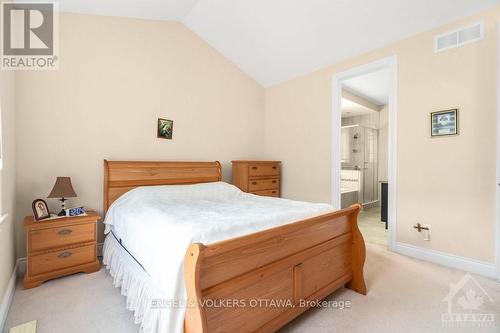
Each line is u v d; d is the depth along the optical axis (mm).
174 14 3096
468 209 2330
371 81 4254
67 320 1620
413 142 2668
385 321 1617
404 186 2750
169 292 1197
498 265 2152
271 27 3047
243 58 3807
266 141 4395
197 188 2953
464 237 2357
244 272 1284
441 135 2475
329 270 1819
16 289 2016
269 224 1638
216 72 3760
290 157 3998
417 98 2633
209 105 3684
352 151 6168
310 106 3705
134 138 3002
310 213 1933
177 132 3359
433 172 2535
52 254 2152
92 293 1968
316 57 3354
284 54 3467
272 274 1403
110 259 2279
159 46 3195
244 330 1279
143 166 2922
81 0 2424
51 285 2092
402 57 2742
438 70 2488
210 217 1687
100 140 2771
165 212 1890
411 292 1978
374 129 6086
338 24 2756
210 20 3203
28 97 2375
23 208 2346
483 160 2240
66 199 2578
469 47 2303
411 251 2703
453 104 2398
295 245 1562
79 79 2646
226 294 1202
